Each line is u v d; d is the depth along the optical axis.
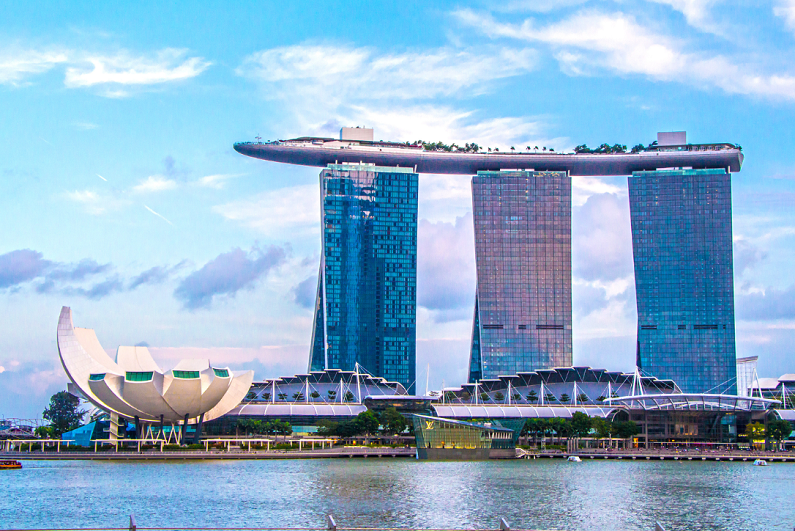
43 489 157.38
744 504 141.75
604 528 118.25
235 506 134.62
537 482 173.12
